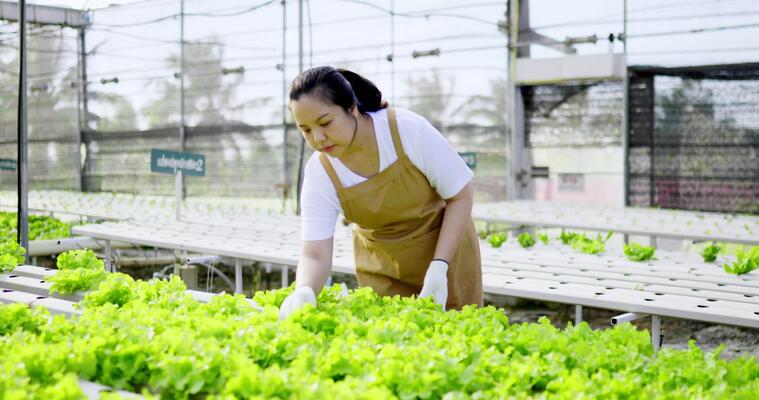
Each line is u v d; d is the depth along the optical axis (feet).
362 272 10.43
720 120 29.78
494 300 23.41
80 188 44.70
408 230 9.81
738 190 29.53
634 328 7.69
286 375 5.80
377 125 9.05
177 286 10.30
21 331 7.57
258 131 37.45
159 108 41.19
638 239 31.27
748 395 5.94
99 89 43.62
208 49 39.09
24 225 15.96
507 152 32.96
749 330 19.97
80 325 7.53
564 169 33.78
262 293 9.35
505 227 34.06
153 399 5.50
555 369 6.46
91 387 6.37
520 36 33.60
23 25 15.52
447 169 9.26
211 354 6.33
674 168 30.89
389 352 6.45
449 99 33.88
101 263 12.73
